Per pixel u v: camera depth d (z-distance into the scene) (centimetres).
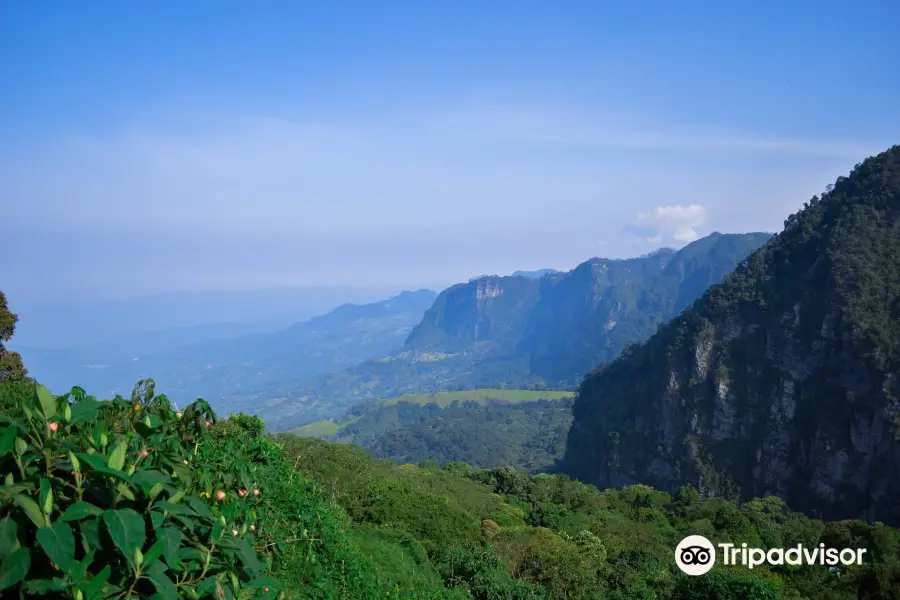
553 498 4994
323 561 933
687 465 7694
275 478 1052
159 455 422
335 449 2327
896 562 2533
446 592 1323
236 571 389
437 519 1878
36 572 288
